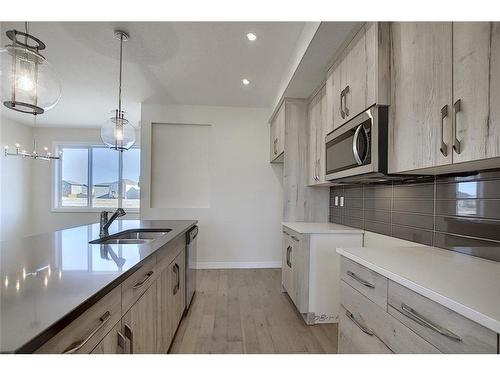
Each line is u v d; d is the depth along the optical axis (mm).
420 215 1771
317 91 2896
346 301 1538
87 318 840
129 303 1187
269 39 2430
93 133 5656
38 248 1516
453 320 836
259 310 2768
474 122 1002
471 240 1396
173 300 2084
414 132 1349
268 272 4145
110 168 5773
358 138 1688
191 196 4453
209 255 4355
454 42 1096
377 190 2299
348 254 1492
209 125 4434
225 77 3277
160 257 1707
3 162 4855
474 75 1001
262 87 3590
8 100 1666
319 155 2824
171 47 2588
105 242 1928
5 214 4891
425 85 1268
